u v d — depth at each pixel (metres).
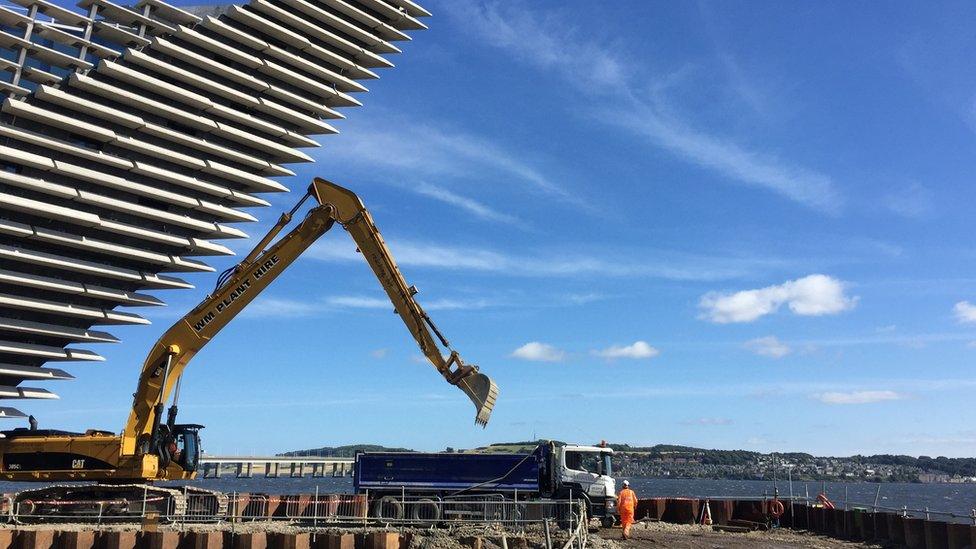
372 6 84.69
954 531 32.16
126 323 71.81
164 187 72.75
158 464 35.06
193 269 75.44
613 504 36.81
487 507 35.12
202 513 36.22
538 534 31.30
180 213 74.31
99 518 33.66
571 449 37.16
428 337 34.31
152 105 69.44
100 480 34.78
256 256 35.78
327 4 82.31
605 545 30.25
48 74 63.03
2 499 34.47
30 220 65.00
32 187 63.19
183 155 72.31
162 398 34.84
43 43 64.06
